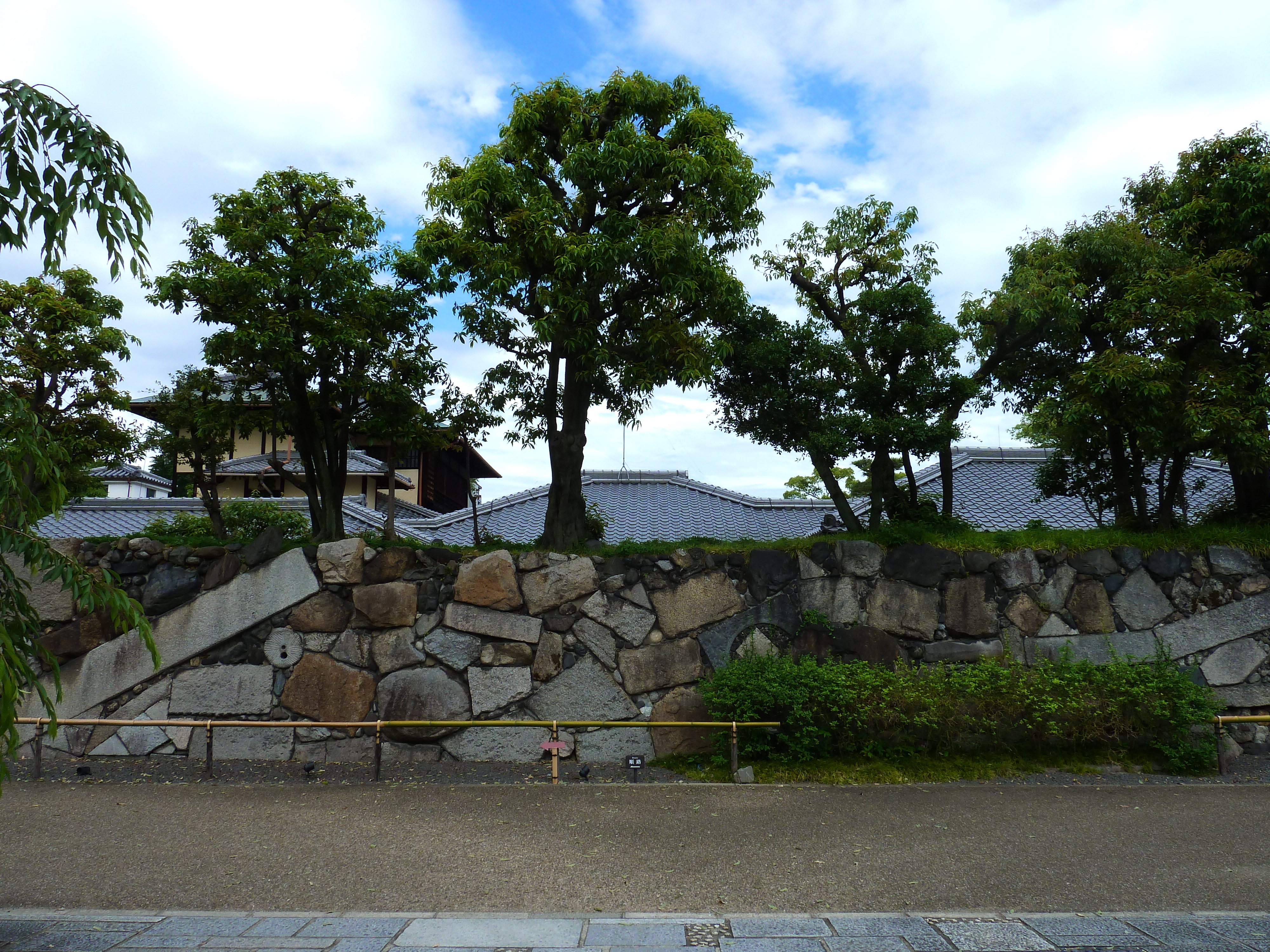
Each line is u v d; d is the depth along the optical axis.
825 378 9.39
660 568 8.66
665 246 7.94
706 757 7.94
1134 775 7.58
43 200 3.71
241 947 3.94
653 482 18.72
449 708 8.23
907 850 5.47
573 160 8.14
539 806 6.56
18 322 9.82
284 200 8.73
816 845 5.58
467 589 8.44
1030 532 9.15
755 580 8.65
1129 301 8.66
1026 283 8.79
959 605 8.65
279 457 20.67
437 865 5.18
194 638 8.39
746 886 4.83
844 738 7.68
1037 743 7.98
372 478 21.59
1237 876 4.97
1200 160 9.88
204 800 6.77
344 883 4.86
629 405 9.48
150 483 23.00
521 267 8.45
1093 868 5.12
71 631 8.38
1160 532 9.17
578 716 8.27
